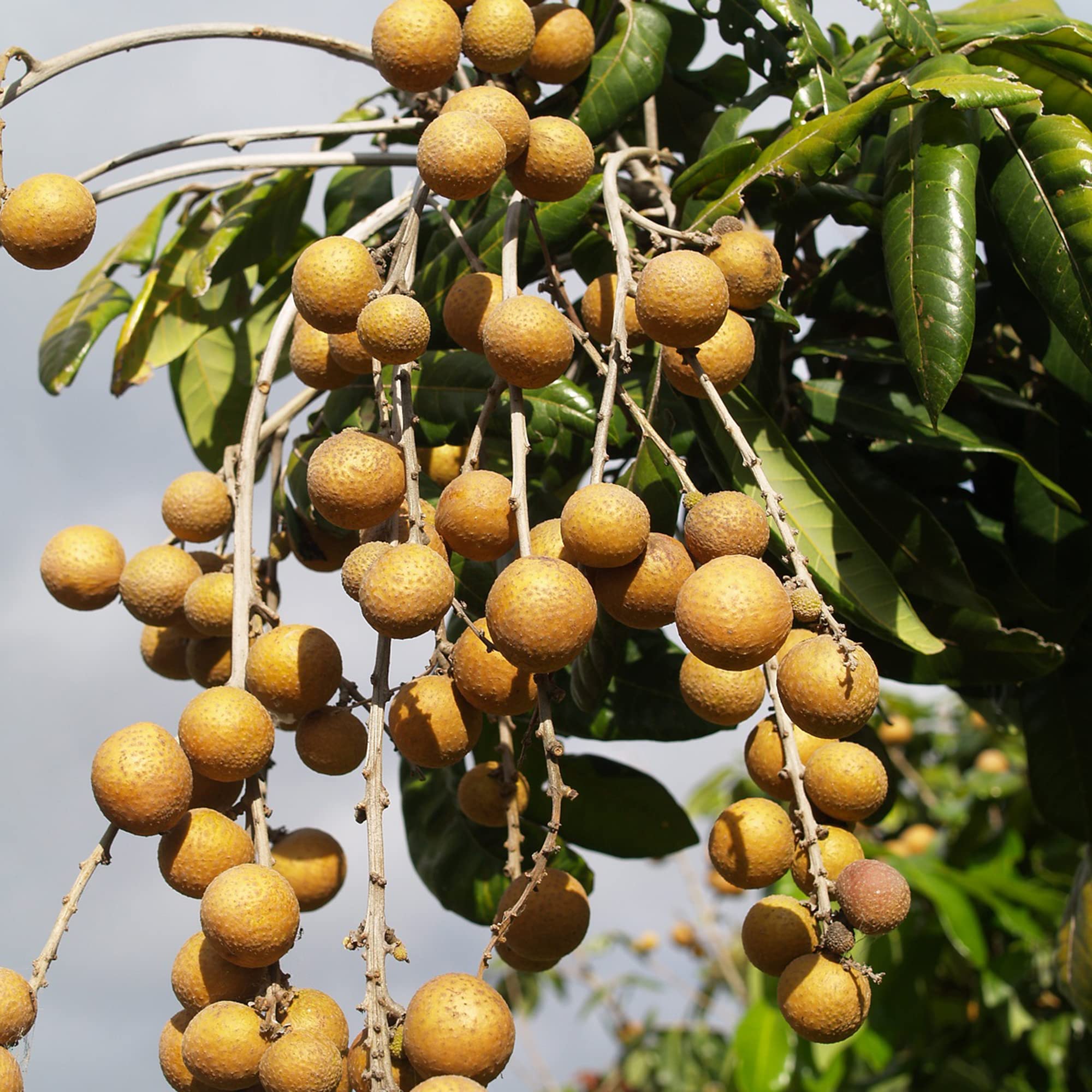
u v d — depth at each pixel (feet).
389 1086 2.17
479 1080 2.21
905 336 2.62
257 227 3.16
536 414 2.76
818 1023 2.28
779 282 2.54
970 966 5.15
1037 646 2.82
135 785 2.31
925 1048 5.26
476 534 2.37
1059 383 2.96
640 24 2.91
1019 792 5.30
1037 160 2.73
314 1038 2.24
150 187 2.75
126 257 3.27
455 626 2.92
